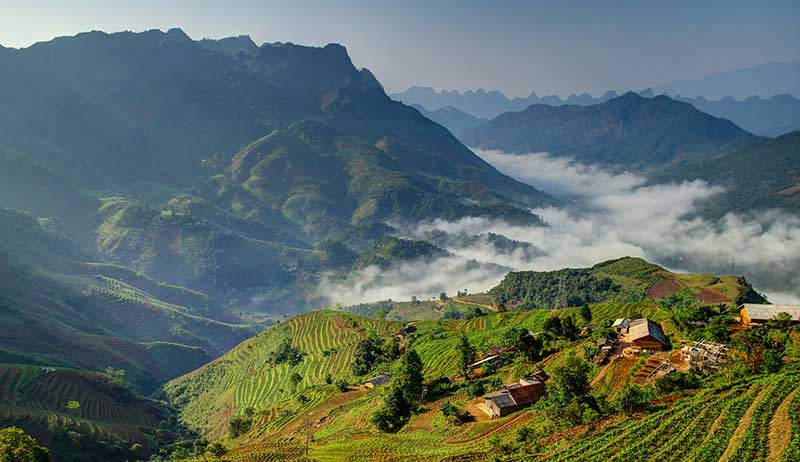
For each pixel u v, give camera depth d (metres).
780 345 83.56
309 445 106.81
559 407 77.19
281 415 150.38
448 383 121.25
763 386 68.00
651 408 73.00
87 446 144.75
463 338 128.25
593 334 116.62
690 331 102.12
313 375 196.62
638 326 106.00
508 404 92.19
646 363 90.06
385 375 153.88
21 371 172.88
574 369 83.12
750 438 54.97
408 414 107.94
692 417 65.38
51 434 142.00
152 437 174.62
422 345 172.50
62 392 173.38
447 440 86.69
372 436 100.94
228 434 165.12
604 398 78.25
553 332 128.62
